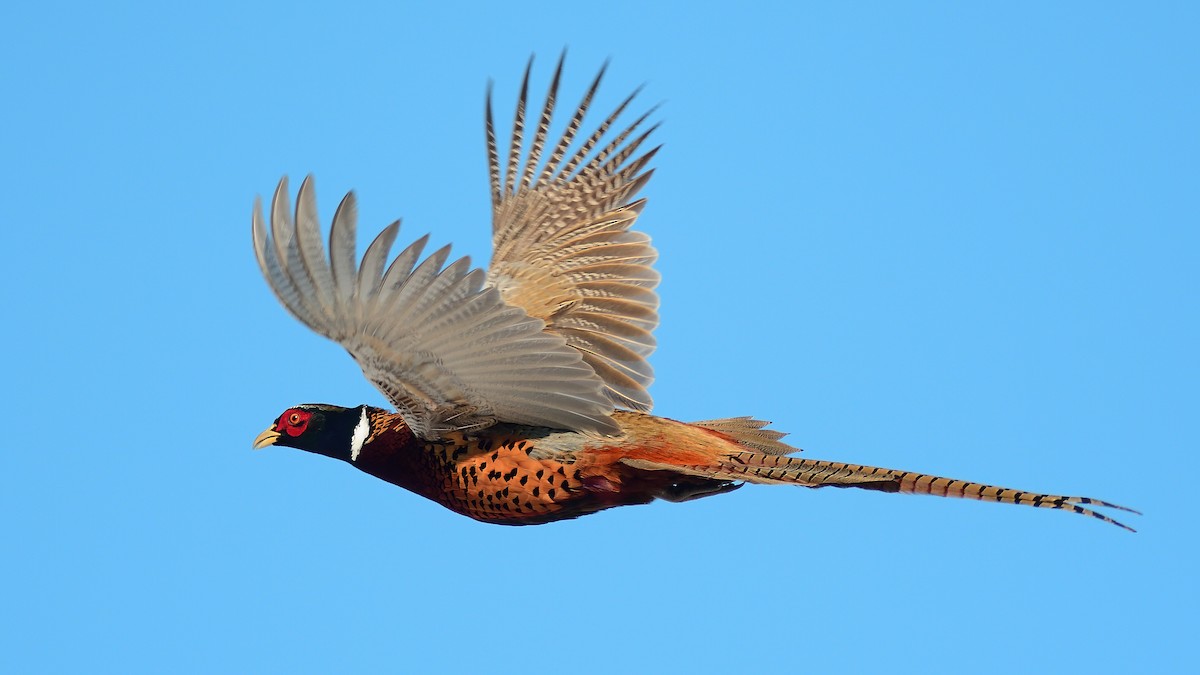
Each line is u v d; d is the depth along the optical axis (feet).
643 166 41.32
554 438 36.04
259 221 29.30
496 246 41.65
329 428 39.01
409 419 35.37
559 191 41.93
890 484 33.83
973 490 33.32
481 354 32.32
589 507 36.96
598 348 39.40
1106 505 32.12
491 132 42.63
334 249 29.32
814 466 35.04
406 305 30.27
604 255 40.63
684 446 36.11
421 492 38.22
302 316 30.63
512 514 37.11
